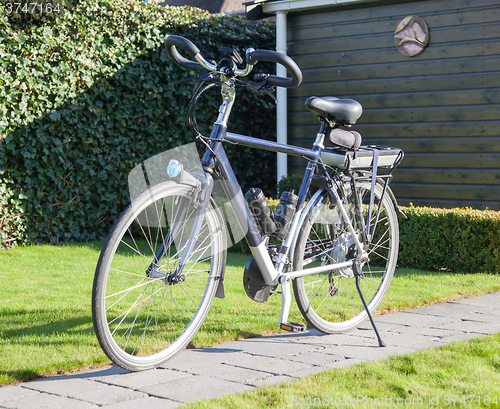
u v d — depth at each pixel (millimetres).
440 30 7062
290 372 2561
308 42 8047
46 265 5406
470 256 5402
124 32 6797
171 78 7344
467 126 6961
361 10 7590
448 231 5496
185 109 7559
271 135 8727
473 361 2639
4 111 5832
